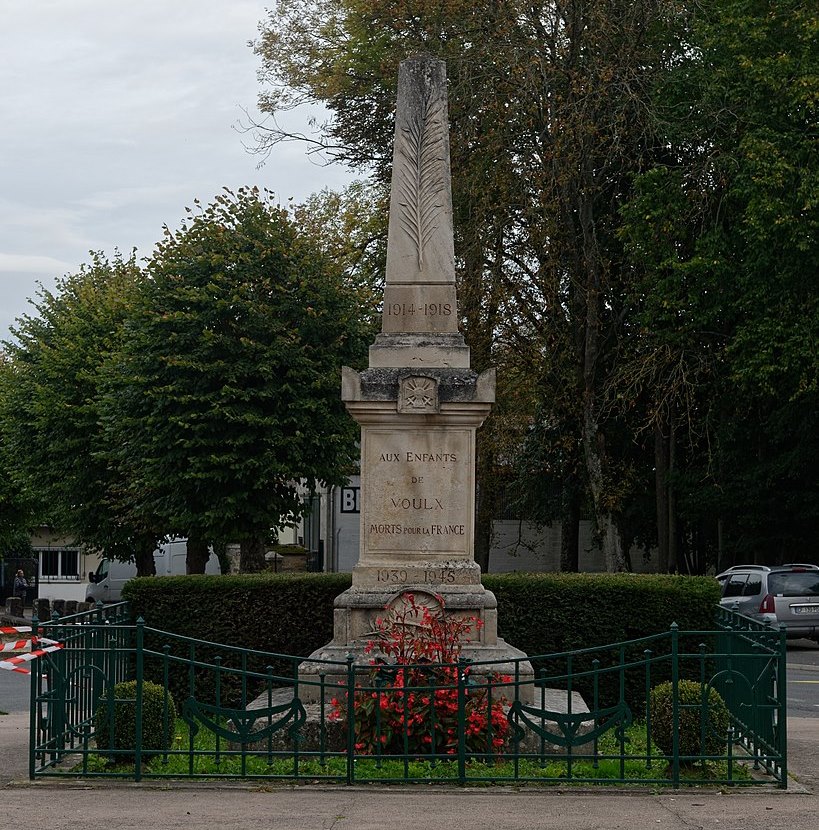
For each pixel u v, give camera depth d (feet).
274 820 32.09
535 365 106.22
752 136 96.22
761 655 37.65
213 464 94.68
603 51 103.50
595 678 37.37
